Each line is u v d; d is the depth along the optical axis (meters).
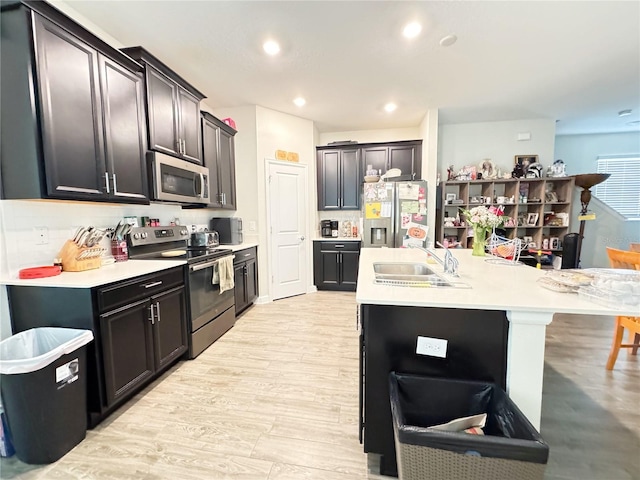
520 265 2.04
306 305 3.84
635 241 4.96
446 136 4.68
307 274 4.48
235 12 1.96
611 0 1.89
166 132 2.39
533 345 1.17
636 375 2.08
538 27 2.18
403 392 1.25
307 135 4.32
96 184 1.79
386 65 2.71
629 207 5.29
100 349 1.57
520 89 3.29
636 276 1.27
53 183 1.53
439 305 1.19
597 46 2.45
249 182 3.80
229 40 2.28
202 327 2.52
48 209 1.77
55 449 1.37
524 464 0.87
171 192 2.39
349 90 3.26
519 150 4.52
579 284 1.27
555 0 1.90
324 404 1.80
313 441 1.50
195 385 2.01
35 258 1.71
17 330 1.61
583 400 1.80
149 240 2.52
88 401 1.58
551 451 1.41
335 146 4.62
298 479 1.28
